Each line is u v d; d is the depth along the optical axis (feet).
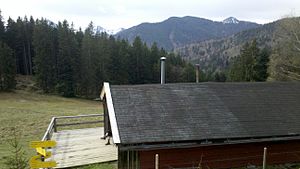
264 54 177.17
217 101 50.83
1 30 246.47
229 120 46.55
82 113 131.03
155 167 42.93
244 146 46.73
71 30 248.73
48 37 215.31
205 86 54.80
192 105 48.75
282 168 47.14
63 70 212.02
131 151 42.42
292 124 47.80
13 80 201.26
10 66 199.41
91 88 216.74
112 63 225.15
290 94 56.29
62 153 49.90
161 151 43.42
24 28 259.60
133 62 240.32
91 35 234.17
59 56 213.05
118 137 40.42
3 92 192.95
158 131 42.37
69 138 59.06
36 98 189.67
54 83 212.43
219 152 45.65
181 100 49.67
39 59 211.61
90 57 216.74
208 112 47.75
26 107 153.79
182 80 269.03
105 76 219.20
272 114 49.60
